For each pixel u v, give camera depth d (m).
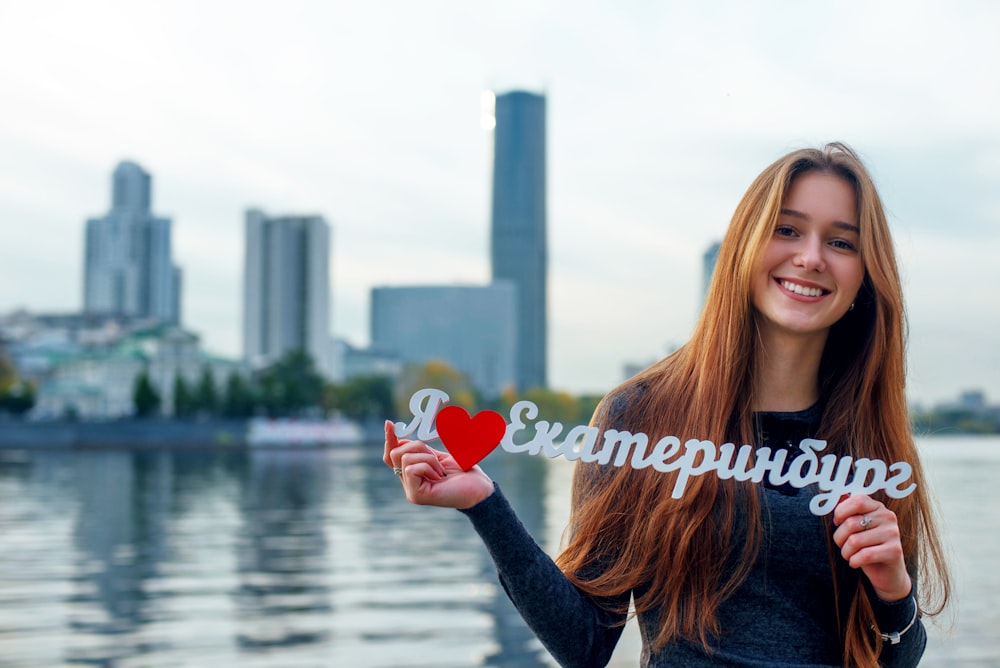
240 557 25.50
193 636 15.66
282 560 24.78
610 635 2.77
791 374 2.83
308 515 38.34
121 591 20.03
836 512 2.54
